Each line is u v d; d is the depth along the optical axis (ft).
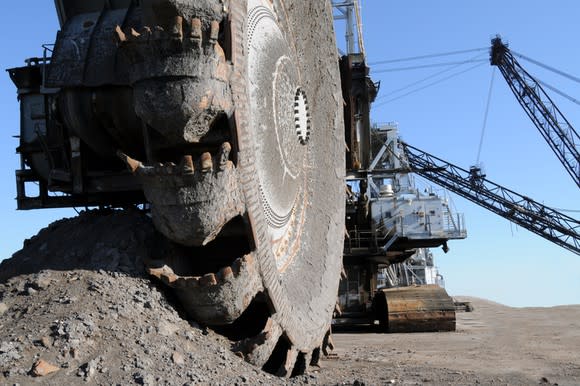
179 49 29.04
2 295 29.48
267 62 42.55
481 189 159.94
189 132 29.94
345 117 76.74
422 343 64.18
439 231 95.25
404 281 160.25
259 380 29.25
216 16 30.50
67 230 35.35
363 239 95.04
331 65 58.03
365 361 47.21
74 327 26.13
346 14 116.26
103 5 42.39
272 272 33.96
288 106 46.57
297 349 37.17
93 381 24.21
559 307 144.66
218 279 29.89
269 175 41.98
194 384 25.77
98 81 38.09
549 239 160.04
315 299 44.88
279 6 47.37
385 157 113.70
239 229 32.40
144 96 29.37
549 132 188.14
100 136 39.93
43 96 43.80
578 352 53.98
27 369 24.02
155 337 27.73
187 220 29.50
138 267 31.45
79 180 39.83
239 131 31.17
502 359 48.70
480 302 195.00
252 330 35.70
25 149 43.68
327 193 54.49
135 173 29.48
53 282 29.89
